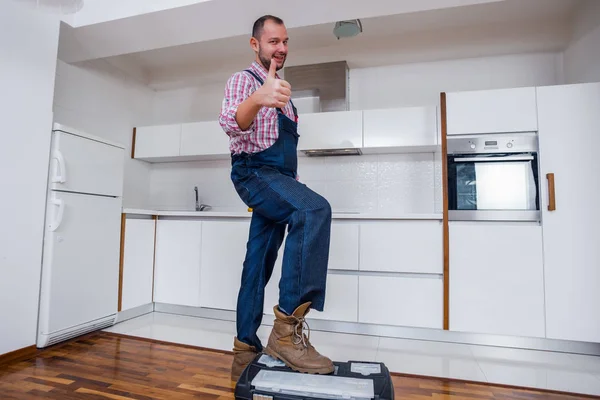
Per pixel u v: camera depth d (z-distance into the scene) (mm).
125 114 3482
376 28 2871
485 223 2273
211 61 3443
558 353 2072
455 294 2246
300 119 3025
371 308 2371
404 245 2354
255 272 1592
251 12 2152
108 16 2256
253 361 1404
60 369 1710
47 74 2049
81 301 2215
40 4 1574
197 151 3328
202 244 2799
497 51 2979
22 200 1901
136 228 2729
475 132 2320
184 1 2092
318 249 1295
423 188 3055
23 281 1898
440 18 2727
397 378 1664
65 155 2109
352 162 3227
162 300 2873
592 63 2418
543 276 2143
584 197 2127
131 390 1488
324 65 3195
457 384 1604
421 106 2916
